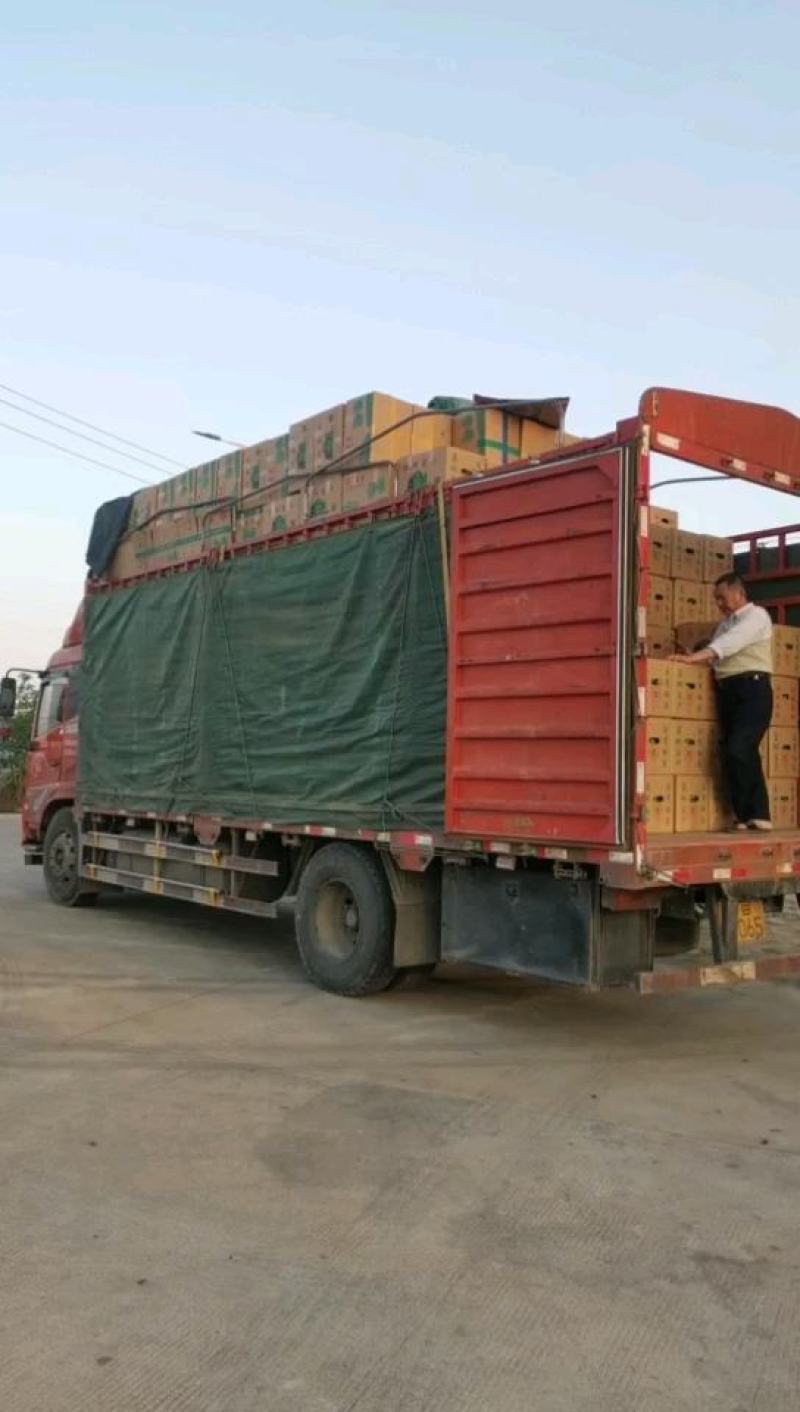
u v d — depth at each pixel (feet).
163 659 32.48
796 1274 12.15
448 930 23.26
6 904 40.14
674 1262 12.40
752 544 27.94
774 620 27.35
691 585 24.77
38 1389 9.80
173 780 31.73
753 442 21.61
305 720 26.61
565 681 19.99
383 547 24.56
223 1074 19.34
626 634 18.90
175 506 32.65
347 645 25.43
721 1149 16.02
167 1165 15.08
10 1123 16.67
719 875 19.88
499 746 21.25
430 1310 11.25
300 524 27.30
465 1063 20.29
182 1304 11.28
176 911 38.81
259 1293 11.53
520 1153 15.72
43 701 41.78
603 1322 11.05
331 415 26.71
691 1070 20.08
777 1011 24.86
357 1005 24.76
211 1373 10.07
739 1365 10.33
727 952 20.42
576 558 19.92
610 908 20.10
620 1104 18.02
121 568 35.55
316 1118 17.10
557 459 20.30
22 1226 13.09
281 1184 14.48
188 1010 23.98
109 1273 11.93
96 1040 21.43
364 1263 12.26
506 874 21.93
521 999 25.66
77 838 38.34
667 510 24.41
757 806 22.13
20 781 103.55
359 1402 9.68
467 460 23.61
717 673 22.45
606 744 19.19
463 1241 12.86
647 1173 15.05
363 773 24.73
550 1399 9.76
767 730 23.49
